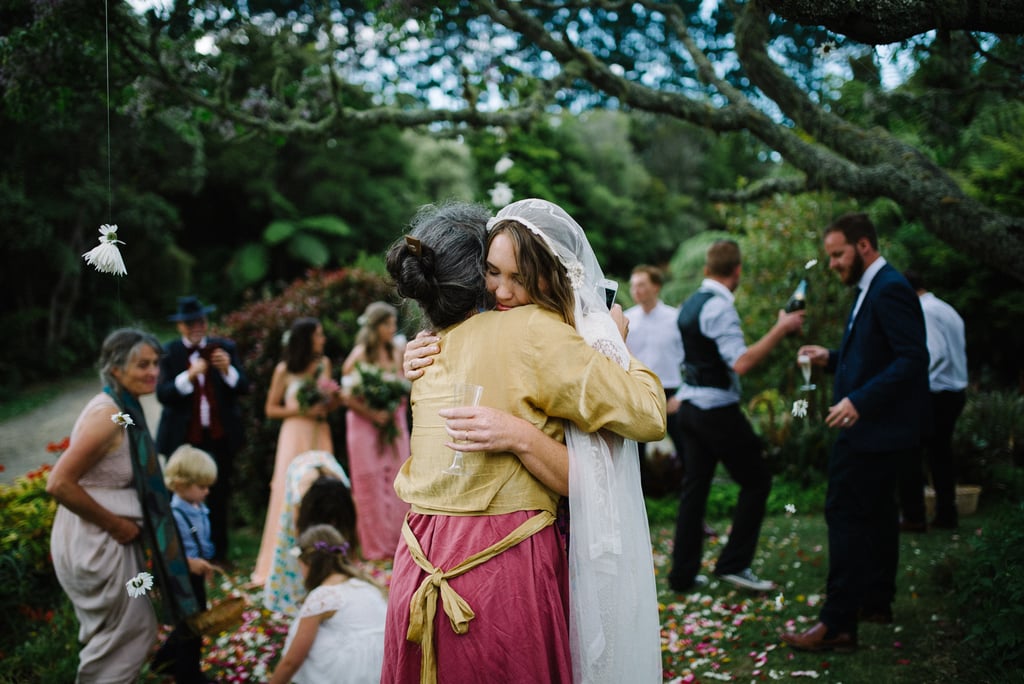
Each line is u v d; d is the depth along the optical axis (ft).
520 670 5.82
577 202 57.98
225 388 18.26
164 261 55.31
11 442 32.71
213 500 18.06
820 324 19.65
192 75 15.17
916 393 10.93
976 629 9.63
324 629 9.80
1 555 12.88
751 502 14.38
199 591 11.52
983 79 15.17
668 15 16.48
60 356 46.57
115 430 9.68
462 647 5.90
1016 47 12.12
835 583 11.19
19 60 12.39
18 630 12.30
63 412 38.37
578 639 6.09
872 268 11.37
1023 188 24.45
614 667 6.08
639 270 19.57
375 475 18.10
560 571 6.30
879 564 11.73
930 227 13.15
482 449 5.95
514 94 16.24
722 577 14.52
